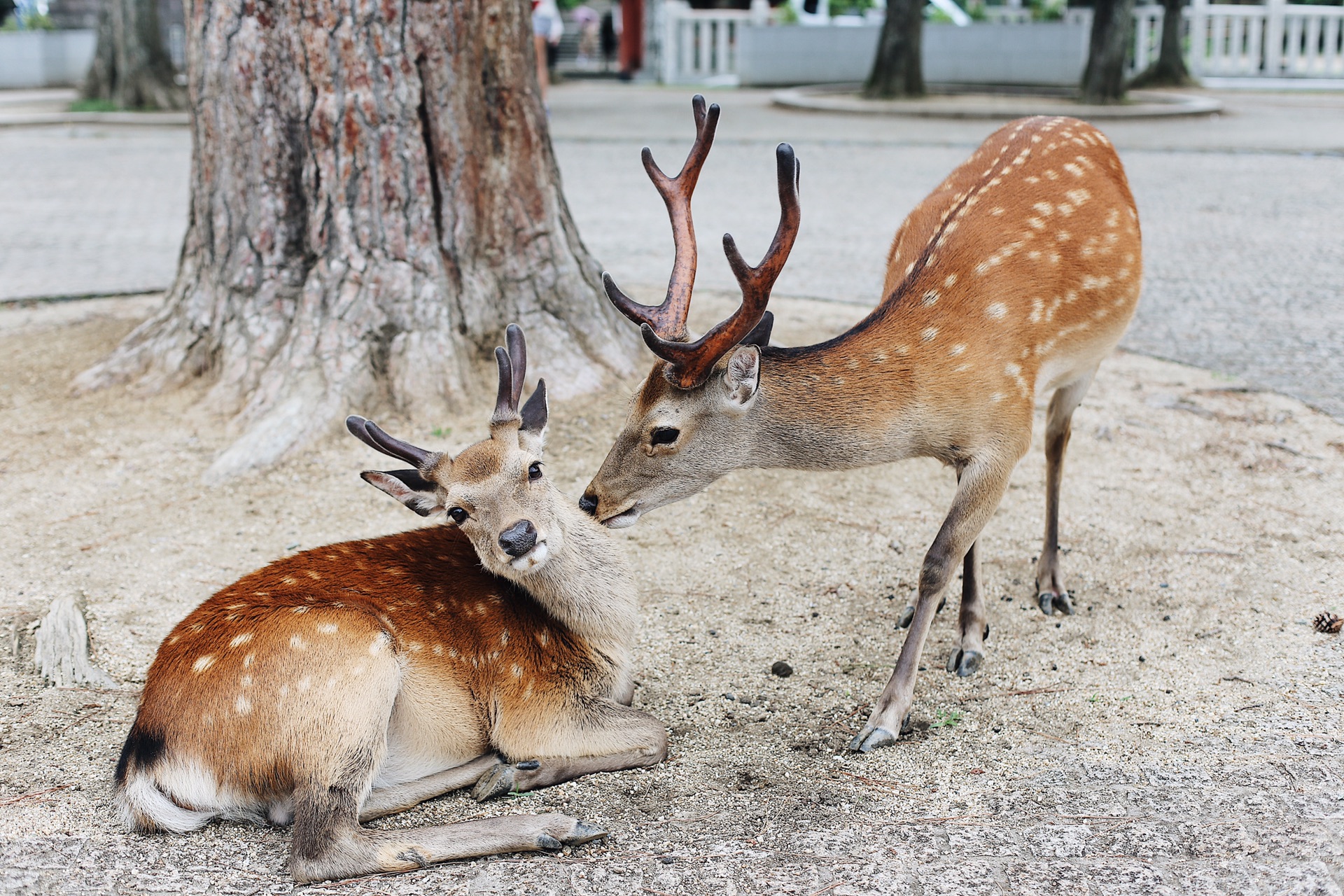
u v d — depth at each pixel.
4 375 6.62
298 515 5.15
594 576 3.54
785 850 3.07
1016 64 25.45
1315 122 18.69
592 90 26.39
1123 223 4.37
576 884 2.94
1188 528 5.09
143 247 10.88
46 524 5.04
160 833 3.17
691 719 3.81
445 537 3.68
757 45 26.81
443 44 5.94
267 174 6.04
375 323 6.00
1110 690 3.89
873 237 10.94
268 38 5.92
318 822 3.00
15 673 4.01
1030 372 3.96
